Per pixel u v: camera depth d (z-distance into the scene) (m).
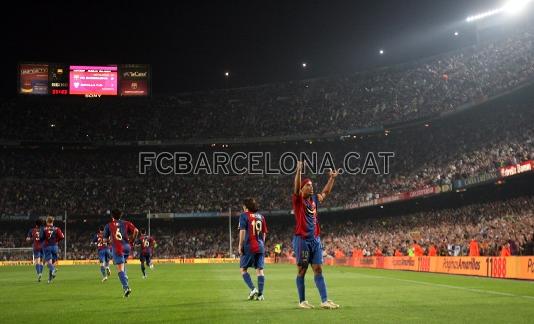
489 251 39.25
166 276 31.20
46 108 86.00
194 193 80.94
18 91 77.94
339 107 80.81
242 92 89.31
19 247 74.38
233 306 13.39
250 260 15.52
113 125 85.75
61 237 25.58
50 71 78.62
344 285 21.47
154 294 17.83
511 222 46.00
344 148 81.50
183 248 76.81
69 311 12.70
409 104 71.88
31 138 82.12
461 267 31.27
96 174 82.81
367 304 13.45
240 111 87.19
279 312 11.82
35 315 11.95
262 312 11.88
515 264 25.86
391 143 76.50
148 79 79.94
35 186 80.25
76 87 78.88
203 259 69.69
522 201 49.25
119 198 80.19
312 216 12.27
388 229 66.19
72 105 86.75
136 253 75.19
